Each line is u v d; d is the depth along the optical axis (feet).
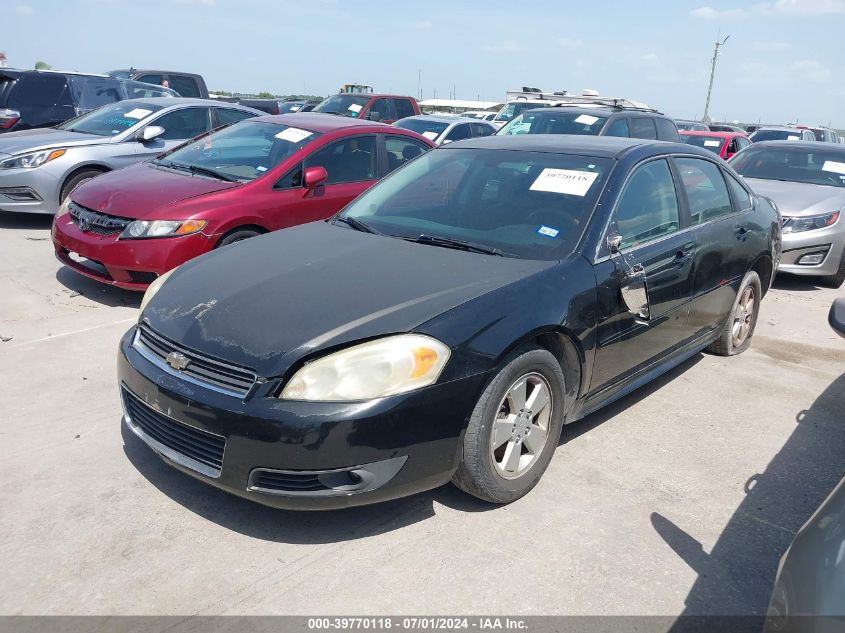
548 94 52.80
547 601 8.74
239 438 8.94
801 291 25.52
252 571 9.09
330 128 22.06
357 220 13.69
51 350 16.08
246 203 19.29
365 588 8.84
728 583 9.22
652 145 14.33
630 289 12.01
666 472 11.94
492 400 9.77
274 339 9.32
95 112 31.48
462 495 10.94
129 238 18.13
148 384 9.86
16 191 27.07
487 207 12.94
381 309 9.69
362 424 8.79
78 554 9.30
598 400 12.32
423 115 49.70
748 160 30.22
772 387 15.89
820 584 5.77
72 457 11.61
